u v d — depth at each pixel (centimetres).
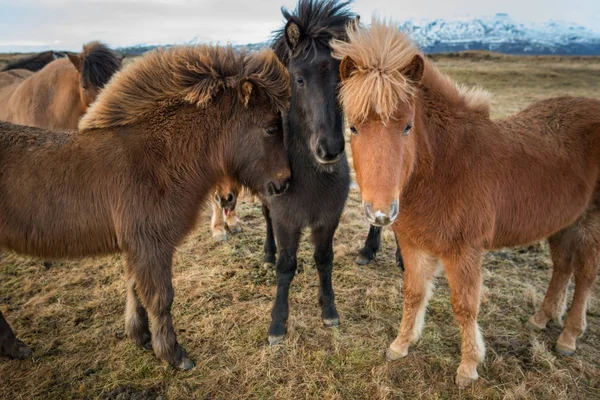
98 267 384
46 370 260
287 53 280
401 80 171
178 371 260
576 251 272
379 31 186
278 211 276
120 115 246
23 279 362
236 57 264
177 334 290
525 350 275
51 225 235
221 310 315
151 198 239
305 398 237
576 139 260
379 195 174
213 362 266
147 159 241
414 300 254
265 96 254
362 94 171
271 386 246
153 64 253
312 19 250
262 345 280
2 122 250
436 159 219
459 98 235
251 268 380
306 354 271
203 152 257
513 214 241
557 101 282
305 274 368
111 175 235
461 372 244
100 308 323
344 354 270
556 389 240
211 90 249
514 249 412
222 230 441
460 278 228
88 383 250
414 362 262
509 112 1114
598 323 303
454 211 218
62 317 311
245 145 263
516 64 3322
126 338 289
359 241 431
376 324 299
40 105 465
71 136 246
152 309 250
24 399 239
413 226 229
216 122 257
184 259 396
